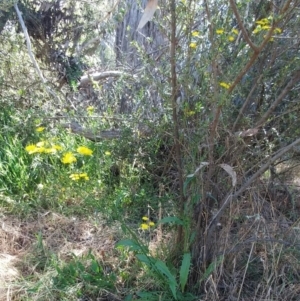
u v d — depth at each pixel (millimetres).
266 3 2328
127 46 3982
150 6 1599
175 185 3000
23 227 2859
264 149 2572
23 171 3170
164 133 2791
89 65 4117
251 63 1888
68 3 3939
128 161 3203
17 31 4000
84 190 2635
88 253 2508
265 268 2215
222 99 1951
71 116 3250
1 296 2240
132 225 2811
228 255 2287
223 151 2227
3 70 3898
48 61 4070
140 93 2957
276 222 2346
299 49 2404
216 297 2162
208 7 2213
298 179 3172
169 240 2537
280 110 2529
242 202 2383
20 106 3682
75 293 2236
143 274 2367
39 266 2486
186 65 2211
